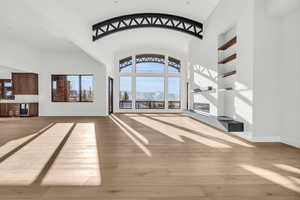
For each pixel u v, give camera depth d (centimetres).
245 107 384
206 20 620
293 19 321
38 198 163
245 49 382
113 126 552
